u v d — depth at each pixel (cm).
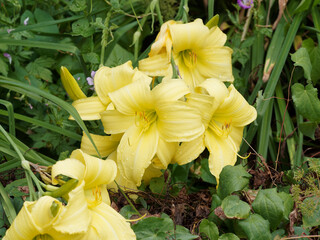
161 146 64
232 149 68
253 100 82
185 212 68
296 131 82
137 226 60
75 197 52
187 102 64
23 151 66
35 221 51
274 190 62
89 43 82
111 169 59
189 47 69
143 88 62
